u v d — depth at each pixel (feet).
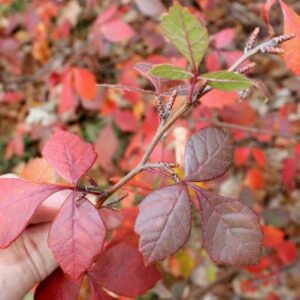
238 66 0.60
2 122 2.25
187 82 0.80
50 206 0.72
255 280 1.43
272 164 1.95
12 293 0.72
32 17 1.87
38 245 0.72
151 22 1.56
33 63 2.19
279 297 1.62
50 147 0.59
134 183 0.75
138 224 0.50
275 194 1.94
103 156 1.41
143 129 1.24
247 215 0.53
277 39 0.54
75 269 0.53
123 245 0.68
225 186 1.84
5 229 0.54
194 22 0.44
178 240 0.50
